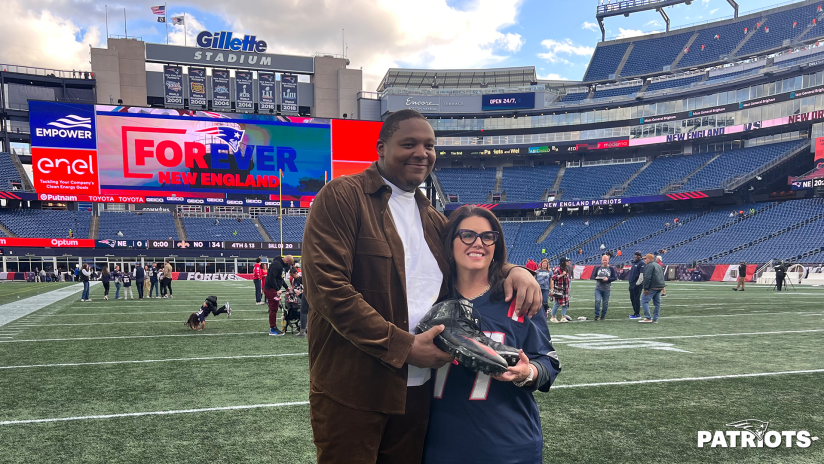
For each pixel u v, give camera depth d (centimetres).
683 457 324
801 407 430
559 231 4331
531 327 181
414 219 188
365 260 166
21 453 338
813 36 4022
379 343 150
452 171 4991
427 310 178
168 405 446
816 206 3155
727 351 697
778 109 3634
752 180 3669
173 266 3712
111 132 2544
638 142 4419
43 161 2444
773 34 4312
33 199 3756
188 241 3672
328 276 153
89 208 4322
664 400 453
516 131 4878
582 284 2844
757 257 2992
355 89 4681
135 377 557
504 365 148
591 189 4412
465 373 174
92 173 2522
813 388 493
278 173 2773
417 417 170
